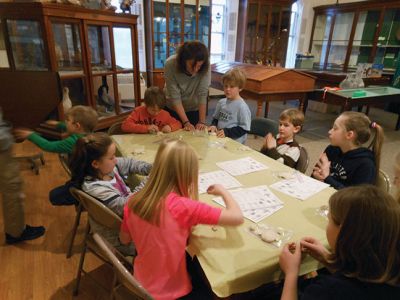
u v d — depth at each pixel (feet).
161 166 3.09
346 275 2.33
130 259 4.05
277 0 19.89
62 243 6.41
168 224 3.02
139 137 6.63
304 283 3.42
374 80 16.96
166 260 3.09
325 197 4.14
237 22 20.17
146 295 2.58
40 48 10.07
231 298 3.07
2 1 10.31
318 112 19.29
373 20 19.20
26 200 7.95
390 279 2.14
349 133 5.14
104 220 3.99
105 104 12.83
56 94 6.67
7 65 11.96
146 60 17.47
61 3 9.89
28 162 10.11
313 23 22.77
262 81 12.46
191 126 7.24
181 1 16.58
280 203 3.94
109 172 4.47
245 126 7.17
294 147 6.18
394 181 3.73
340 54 21.67
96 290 5.25
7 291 5.22
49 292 5.21
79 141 4.28
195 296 3.34
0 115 5.59
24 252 6.13
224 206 3.76
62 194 5.00
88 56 11.27
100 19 11.29
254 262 2.87
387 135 14.71
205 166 5.08
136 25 13.07
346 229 2.26
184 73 7.23
